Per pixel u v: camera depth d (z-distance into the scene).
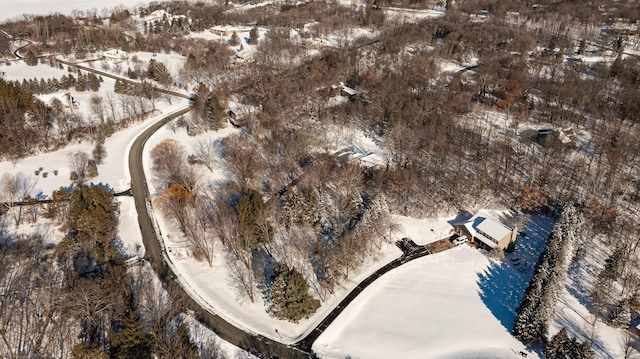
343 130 145.12
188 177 119.38
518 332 81.69
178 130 152.38
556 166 126.06
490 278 96.69
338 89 173.12
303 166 128.12
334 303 89.69
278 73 184.38
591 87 164.62
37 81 174.25
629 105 148.75
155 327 74.56
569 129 138.50
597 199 113.81
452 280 96.12
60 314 79.94
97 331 78.69
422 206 114.75
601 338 81.50
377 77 173.88
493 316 87.62
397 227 107.38
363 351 79.81
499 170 124.50
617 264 89.69
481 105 160.00
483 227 104.56
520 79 172.38
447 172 125.25
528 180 122.56
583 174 122.56
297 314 83.56
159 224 109.12
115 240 102.75
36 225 104.94
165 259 98.75
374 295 92.12
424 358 78.75
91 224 95.88
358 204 107.06
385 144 134.50
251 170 121.62
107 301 80.50
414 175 118.50
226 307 87.94
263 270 96.44
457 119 147.88
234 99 172.25
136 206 115.44
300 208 105.12
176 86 188.50
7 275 89.12
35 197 114.31
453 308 89.06
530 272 98.00
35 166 128.75
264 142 137.00
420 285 94.75
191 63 194.62
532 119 152.62
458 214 114.44
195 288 91.75
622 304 82.56
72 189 118.75
